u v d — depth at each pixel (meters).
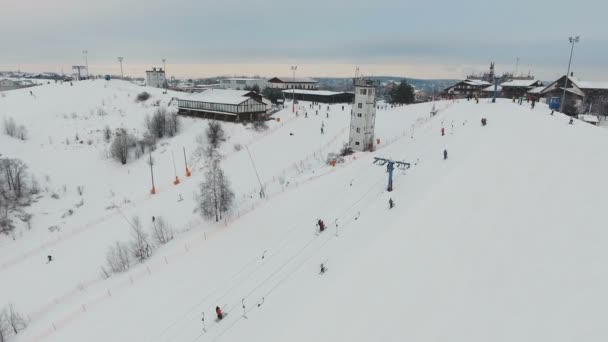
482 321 18.11
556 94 106.25
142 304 30.25
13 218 57.59
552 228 24.59
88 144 85.12
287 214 42.12
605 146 41.22
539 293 18.78
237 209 48.31
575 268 19.86
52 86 128.50
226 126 90.25
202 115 101.06
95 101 114.75
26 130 89.25
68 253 46.31
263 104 101.56
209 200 46.25
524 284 19.84
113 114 104.38
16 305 36.91
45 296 38.03
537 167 36.12
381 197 40.56
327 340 20.33
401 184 42.88
